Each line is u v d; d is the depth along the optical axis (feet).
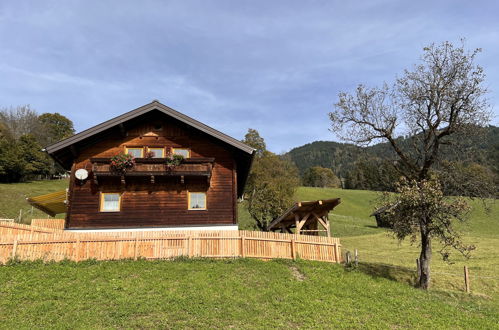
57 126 353.51
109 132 82.64
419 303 55.83
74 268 58.80
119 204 77.56
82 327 40.42
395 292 59.82
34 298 47.60
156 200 78.43
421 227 65.62
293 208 82.84
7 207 159.63
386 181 74.43
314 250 72.79
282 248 71.15
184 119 79.61
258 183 161.68
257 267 64.23
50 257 61.11
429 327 47.19
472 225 159.74
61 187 230.48
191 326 42.57
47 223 88.58
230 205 80.38
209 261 65.62
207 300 49.32
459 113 67.51
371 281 63.98
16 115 298.76
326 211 84.84
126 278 55.83
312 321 45.83
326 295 55.21
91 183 78.02
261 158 176.65
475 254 102.89
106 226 75.66
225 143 83.82
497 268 83.51
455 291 66.90
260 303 50.29
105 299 48.32
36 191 202.49
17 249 60.13
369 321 47.34
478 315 54.03
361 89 77.71
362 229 166.20
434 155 68.90
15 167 223.92
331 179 413.80
